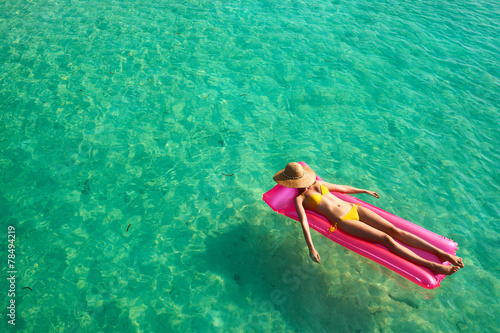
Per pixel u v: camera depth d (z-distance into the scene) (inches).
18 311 128.3
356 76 258.5
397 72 263.4
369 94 243.0
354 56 278.8
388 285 137.3
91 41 286.2
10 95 230.8
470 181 183.9
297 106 232.2
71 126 210.7
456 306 130.6
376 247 135.0
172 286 136.8
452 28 321.4
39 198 171.2
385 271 142.4
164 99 232.4
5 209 165.8
